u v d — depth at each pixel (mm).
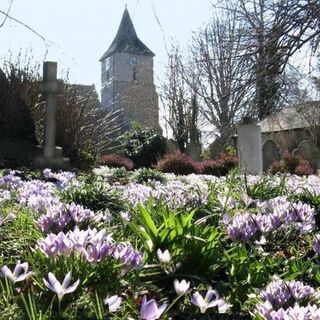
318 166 23109
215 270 2814
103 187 5375
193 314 2428
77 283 2064
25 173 10008
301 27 8078
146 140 24297
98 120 16703
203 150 28344
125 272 2396
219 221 3973
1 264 2812
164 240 2805
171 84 29000
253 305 2502
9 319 2055
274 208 3877
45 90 12617
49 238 2383
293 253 3547
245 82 8867
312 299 2340
